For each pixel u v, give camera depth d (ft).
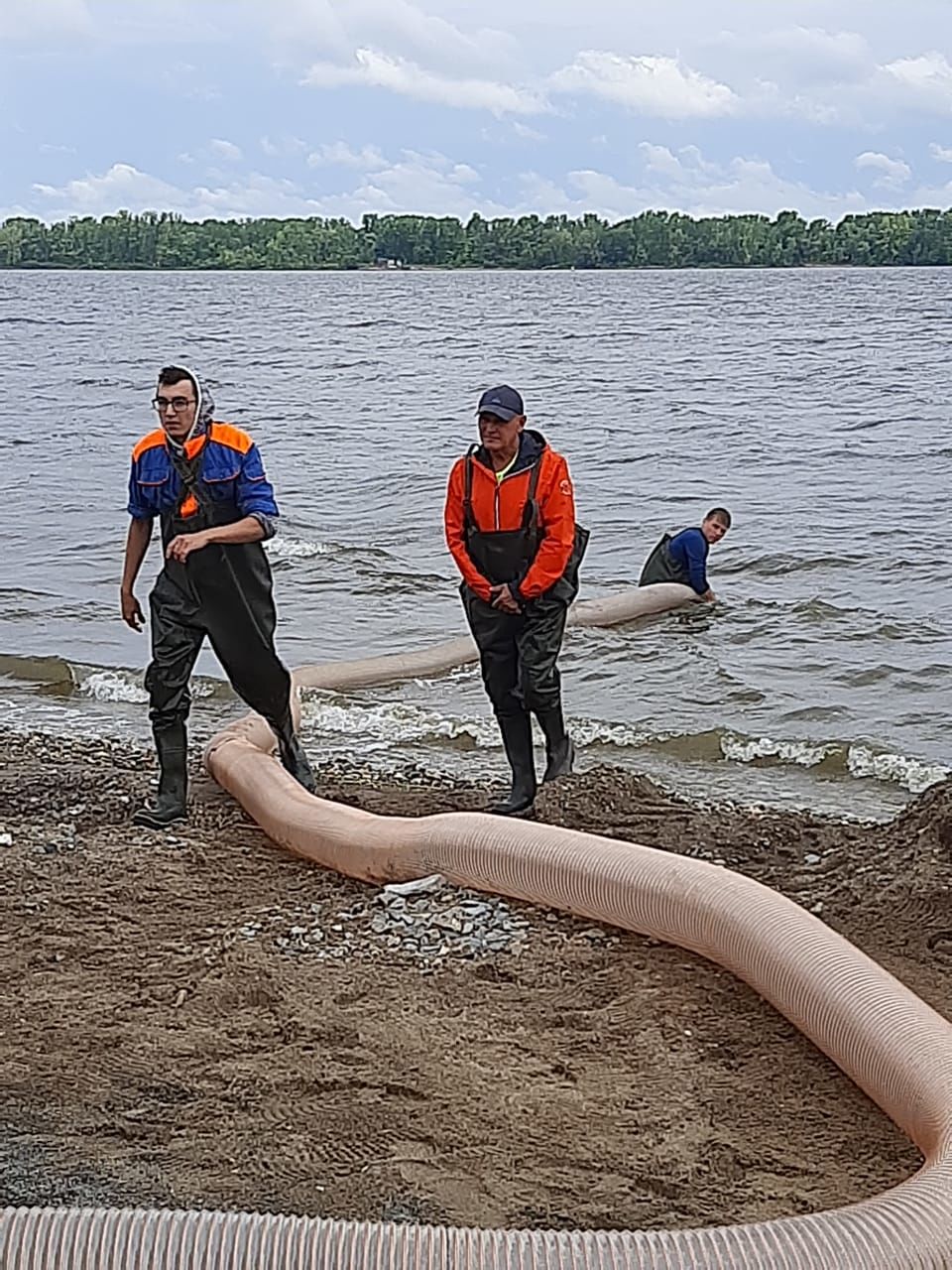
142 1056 17.78
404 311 299.79
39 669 42.29
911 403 115.75
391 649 45.06
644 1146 15.89
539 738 35.53
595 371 150.82
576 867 21.67
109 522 66.33
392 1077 17.25
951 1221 12.85
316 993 19.53
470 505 26.68
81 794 29.30
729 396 122.93
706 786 32.63
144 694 40.45
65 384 139.23
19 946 21.25
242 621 26.55
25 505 70.95
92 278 603.67
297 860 25.43
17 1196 14.66
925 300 326.03
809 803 31.53
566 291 404.16
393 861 23.71
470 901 22.45
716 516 50.52
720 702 39.04
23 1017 18.89
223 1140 15.83
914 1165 15.75
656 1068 17.66
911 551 58.39
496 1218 14.47
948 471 80.12
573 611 47.83
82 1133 15.98
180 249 563.07
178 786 27.53
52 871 24.44
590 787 29.35
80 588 53.01
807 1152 15.98
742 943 19.24
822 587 52.90
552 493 26.35
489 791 30.12
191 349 190.60
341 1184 14.99
